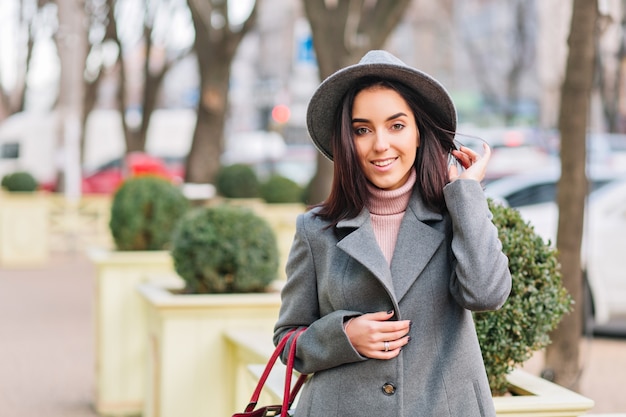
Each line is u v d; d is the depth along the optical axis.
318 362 2.97
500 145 17.00
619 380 8.00
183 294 6.10
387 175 2.96
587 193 6.24
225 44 17.09
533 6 28.91
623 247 9.62
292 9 34.34
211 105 17.36
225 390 5.74
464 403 2.88
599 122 19.77
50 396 7.76
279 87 35.28
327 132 3.16
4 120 31.92
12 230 18.55
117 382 7.42
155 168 17.98
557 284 3.86
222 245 5.97
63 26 20.17
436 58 43.31
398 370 2.86
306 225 3.07
